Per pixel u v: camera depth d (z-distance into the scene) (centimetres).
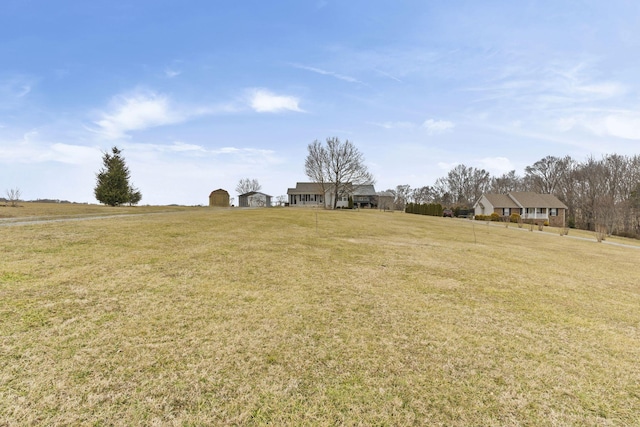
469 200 7325
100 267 513
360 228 1520
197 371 250
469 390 246
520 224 2888
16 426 184
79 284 428
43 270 473
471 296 501
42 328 301
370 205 5822
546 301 501
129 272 499
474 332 359
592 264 951
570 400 239
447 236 1464
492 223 3325
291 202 5403
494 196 5225
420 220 2664
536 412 223
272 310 388
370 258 760
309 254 757
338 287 502
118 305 370
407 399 231
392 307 425
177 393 222
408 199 7638
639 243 2212
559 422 214
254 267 591
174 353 275
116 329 311
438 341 330
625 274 808
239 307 391
